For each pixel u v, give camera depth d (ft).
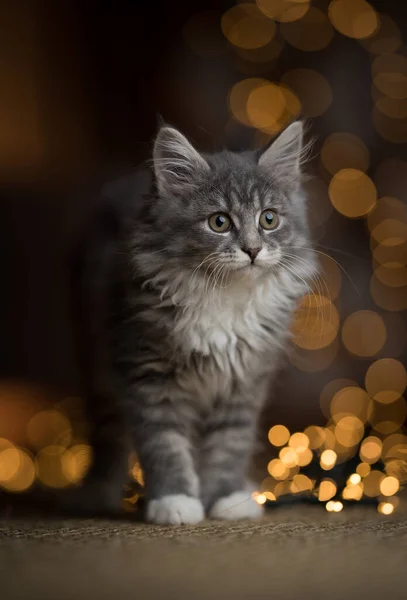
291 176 2.81
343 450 3.63
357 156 4.75
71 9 5.33
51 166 5.38
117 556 2.17
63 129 5.40
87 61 5.39
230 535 2.36
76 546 2.26
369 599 1.90
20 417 4.56
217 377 2.64
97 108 5.43
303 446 3.36
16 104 5.30
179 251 2.63
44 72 5.33
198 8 5.28
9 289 5.32
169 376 2.61
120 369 2.65
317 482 2.83
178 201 2.68
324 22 4.73
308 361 4.66
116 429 2.83
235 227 2.66
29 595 1.92
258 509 2.61
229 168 2.73
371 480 2.89
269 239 2.67
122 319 2.66
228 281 2.63
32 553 2.20
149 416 2.60
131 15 5.37
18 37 5.25
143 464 2.61
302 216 2.80
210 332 2.62
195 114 5.27
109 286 2.74
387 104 4.55
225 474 2.67
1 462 3.53
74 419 4.24
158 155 2.68
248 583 1.99
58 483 3.29
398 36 4.56
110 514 2.68
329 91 4.86
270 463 3.16
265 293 2.68
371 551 2.21
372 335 4.63
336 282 4.64
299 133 2.81
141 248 2.65
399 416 4.25
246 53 5.06
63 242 3.67
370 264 4.84
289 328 2.80
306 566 2.09
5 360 5.28
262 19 4.75
